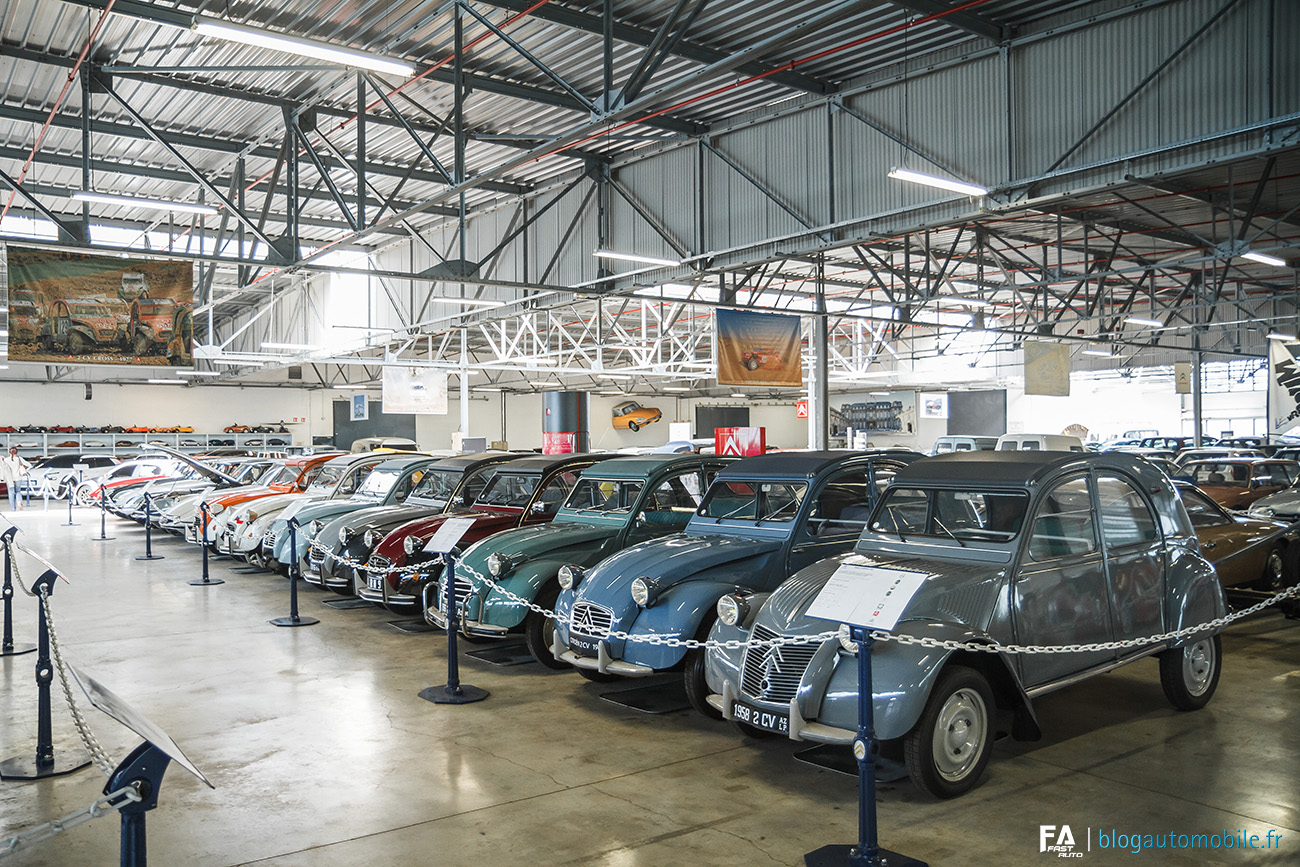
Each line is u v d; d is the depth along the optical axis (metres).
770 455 7.25
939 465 5.63
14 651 8.17
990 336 39.81
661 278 15.59
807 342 33.00
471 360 40.72
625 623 6.07
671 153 15.38
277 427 40.12
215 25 7.47
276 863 4.05
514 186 17.95
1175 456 16.17
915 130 12.22
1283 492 11.69
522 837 4.27
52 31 10.59
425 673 7.41
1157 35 10.02
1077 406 40.75
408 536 9.05
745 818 4.43
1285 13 9.08
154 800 2.46
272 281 26.75
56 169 15.50
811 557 6.52
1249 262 21.98
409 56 11.74
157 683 7.17
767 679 4.84
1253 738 5.40
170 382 37.69
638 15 10.75
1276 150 9.02
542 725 6.01
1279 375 19.88
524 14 10.27
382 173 15.91
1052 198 10.73
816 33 11.34
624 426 49.41
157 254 12.75
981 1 10.45
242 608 10.38
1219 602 5.98
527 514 8.86
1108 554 5.41
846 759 5.24
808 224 13.41
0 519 8.31
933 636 4.48
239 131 14.26
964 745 4.63
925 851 3.99
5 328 17.38
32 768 5.24
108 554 15.46
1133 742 5.36
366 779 5.06
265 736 5.85
